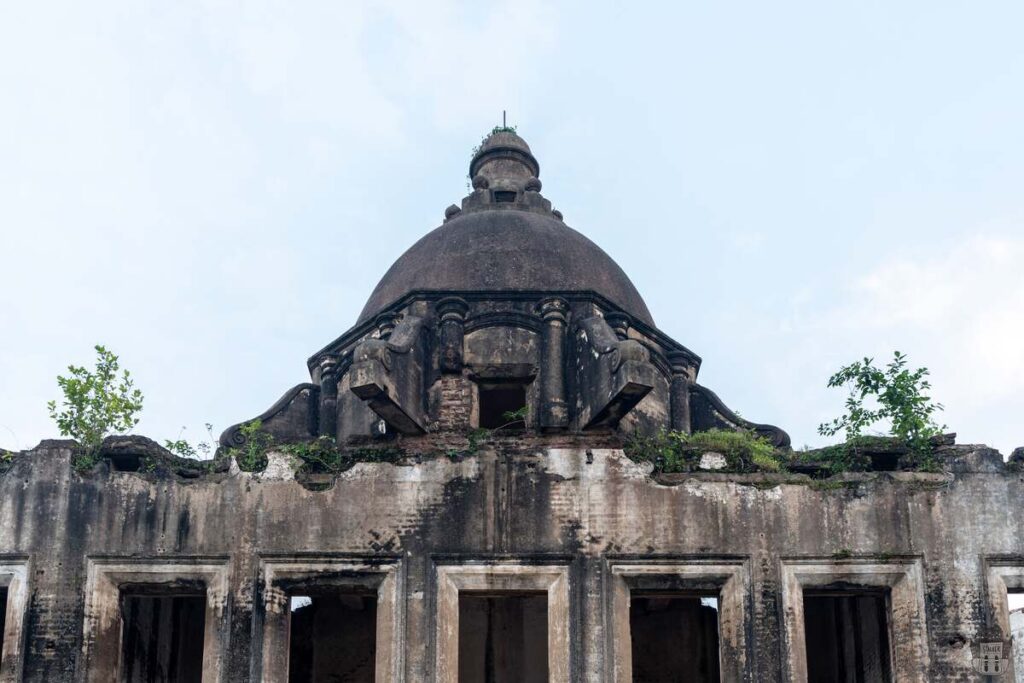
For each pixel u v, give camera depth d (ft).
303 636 62.54
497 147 74.64
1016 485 52.70
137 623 54.85
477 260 65.82
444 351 61.11
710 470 52.75
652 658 63.31
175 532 51.83
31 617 50.72
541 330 62.08
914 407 54.49
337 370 66.95
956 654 50.72
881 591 52.21
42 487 52.29
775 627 50.80
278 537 51.72
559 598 51.03
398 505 52.11
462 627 60.80
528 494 52.24
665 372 66.85
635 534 51.78
